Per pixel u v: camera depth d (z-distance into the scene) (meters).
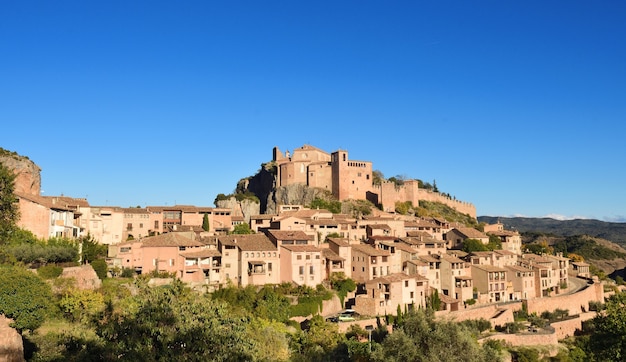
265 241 130.50
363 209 195.50
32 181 122.75
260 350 59.88
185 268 116.44
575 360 106.69
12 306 55.84
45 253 84.81
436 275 141.00
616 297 88.38
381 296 118.06
